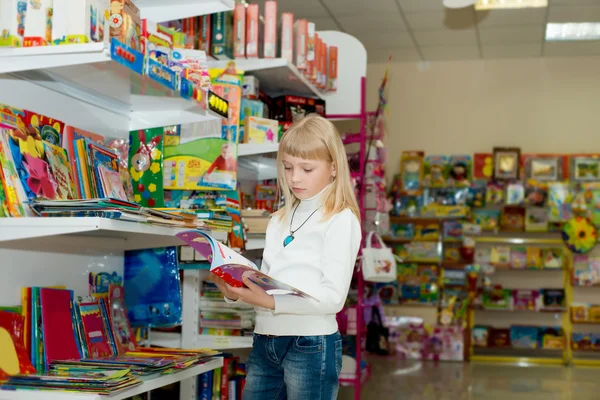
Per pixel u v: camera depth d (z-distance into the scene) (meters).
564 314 7.82
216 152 2.95
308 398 1.83
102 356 2.21
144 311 2.57
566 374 6.76
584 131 8.04
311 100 4.20
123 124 2.66
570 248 7.71
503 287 8.14
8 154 1.89
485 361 7.71
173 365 2.09
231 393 3.12
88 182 2.23
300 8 6.52
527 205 7.93
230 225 2.42
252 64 3.60
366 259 4.54
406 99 8.42
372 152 5.18
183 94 2.27
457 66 8.34
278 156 2.03
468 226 7.96
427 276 8.14
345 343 5.10
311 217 1.93
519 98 8.19
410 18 6.82
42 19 1.87
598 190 7.79
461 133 8.27
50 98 2.22
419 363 7.43
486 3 6.45
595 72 8.04
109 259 2.54
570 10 6.52
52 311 2.03
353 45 4.70
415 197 8.19
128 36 1.90
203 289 3.08
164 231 2.03
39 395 1.70
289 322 1.85
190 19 3.46
